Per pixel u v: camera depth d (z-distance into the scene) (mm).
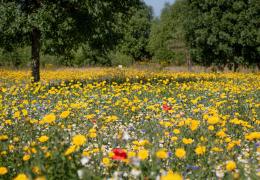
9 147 5414
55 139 4383
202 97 12414
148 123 8148
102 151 5328
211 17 33281
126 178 4301
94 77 22656
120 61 46688
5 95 13664
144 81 20172
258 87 15461
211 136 6250
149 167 4352
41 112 10156
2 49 19078
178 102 11602
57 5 16766
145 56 70375
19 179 3293
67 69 34750
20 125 7770
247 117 9164
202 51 35312
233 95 13227
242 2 31953
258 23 32094
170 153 5172
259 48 32406
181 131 6812
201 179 4590
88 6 16625
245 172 4492
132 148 5836
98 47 19484
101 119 8336
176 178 2740
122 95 13234
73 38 18500
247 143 6250
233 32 32688
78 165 4168
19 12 16172
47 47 18953
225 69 39312
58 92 13492
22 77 23609
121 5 18938
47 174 3852
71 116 8789
